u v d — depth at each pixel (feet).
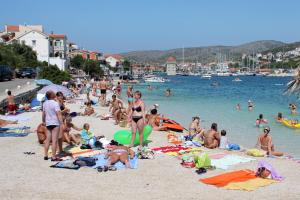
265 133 55.98
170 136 59.57
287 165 43.04
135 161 41.91
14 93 107.55
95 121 78.54
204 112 119.44
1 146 49.44
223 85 361.30
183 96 200.03
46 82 112.16
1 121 68.85
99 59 533.14
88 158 41.29
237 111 122.62
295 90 30.50
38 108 89.81
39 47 293.43
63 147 49.62
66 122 53.16
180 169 40.01
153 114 72.59
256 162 43.96
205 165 40.16
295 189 34.04
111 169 38.93
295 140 72.95
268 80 504.84
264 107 136.98
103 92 118.01
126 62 624.18
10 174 36.88
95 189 33.04
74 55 422.82
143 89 277.85
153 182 35.45
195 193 32.55
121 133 53.72
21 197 30.55
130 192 32.48
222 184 34.91
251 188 33.88
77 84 180.45
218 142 54.80
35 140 53.62
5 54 212.02
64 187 33.37
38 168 39.14
